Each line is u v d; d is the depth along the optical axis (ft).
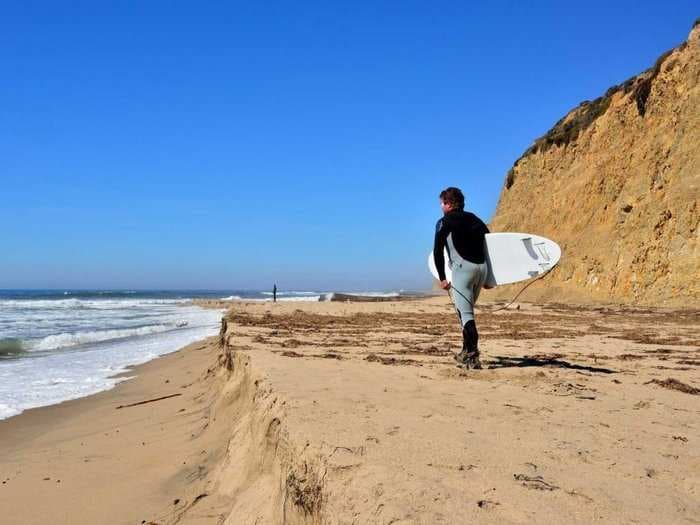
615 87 132.26
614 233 104.06
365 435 10.02
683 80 102.94
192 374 33.71
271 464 11.36
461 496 7.48
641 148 108.88
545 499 7.60
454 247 19.62
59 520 13.07
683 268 86.38
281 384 14.90
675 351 29.32
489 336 37.55
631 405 14.37
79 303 174.70
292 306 95.04
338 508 7.43
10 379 35.01
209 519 11.51
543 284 116.37
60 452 18.78
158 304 171.32
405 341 32.83
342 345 29.45
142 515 12.78
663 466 9.39
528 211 145.89
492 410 12.99
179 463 16.14
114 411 25.43
